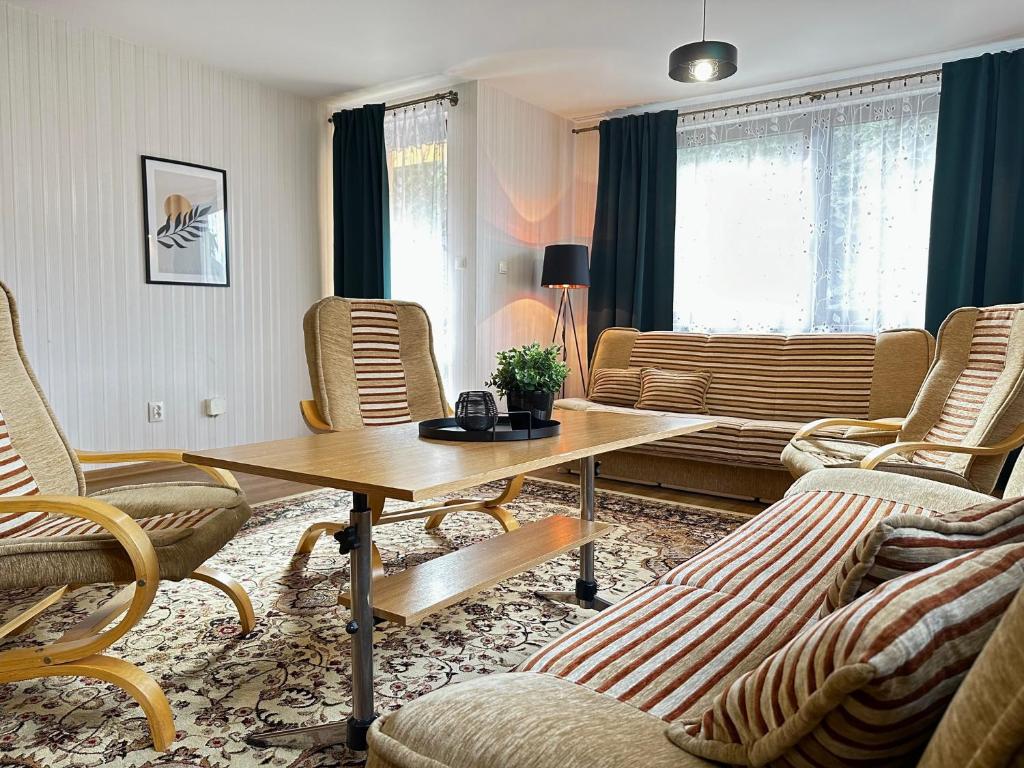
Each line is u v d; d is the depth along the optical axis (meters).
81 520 1.94
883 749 0.64
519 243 5.29
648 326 5.22
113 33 4.06
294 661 1.92
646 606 1.30
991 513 0.89
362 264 5.22
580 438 2.11
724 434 3.70
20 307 3.77
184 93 4.46
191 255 4.54
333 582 2.49
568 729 0.82
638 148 5.17
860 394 3.84
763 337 4.27
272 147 5.02
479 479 1.53
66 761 1.48
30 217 3.79
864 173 4.46
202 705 1.70
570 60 4.42
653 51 4.25
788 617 1.25
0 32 3.64
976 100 4.00
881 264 4.40
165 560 1.65
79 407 4.04
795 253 4.72
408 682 1.81
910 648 0.59
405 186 5.16
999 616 0.66
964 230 4.05
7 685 1.78
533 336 5.52
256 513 3.36
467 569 1.85
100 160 4.07
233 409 4.83
